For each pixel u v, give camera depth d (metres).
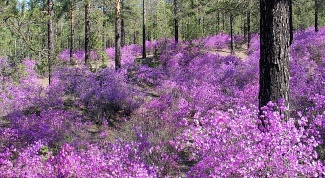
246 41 33.16
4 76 16.17
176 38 29.20
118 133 9.03
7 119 10.14
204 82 12.54
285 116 5.09
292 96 8.37
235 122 4.29
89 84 13.66
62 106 11.53
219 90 11.78
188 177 4.46
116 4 19.38
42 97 12.37
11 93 13.53
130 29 50.22
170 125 8.71
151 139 7.78
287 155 3.85
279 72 5.06
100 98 11.92
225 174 3.82
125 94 11.87
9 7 8.12
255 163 3.67
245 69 13.70
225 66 15.39
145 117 10.10
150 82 16.56
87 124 9.98
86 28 22.45
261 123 4.66
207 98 10.07
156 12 43.94
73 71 16.34
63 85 13.80
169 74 17.16
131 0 28.44
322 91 8.29
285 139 4.07
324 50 15.85
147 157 6.38
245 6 13.13
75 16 31.58
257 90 9.21
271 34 5.05
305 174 3.88
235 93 10.46
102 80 14.97
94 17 25.28
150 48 36.50
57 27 39.19
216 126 4.28
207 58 19.50
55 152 7.30
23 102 12.08
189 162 6.68
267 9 5.08
